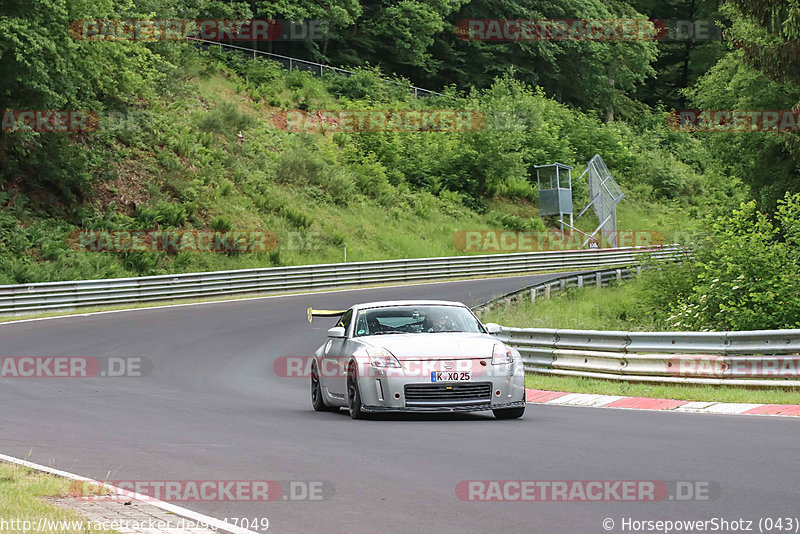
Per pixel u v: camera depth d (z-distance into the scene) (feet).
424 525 44.75
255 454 65.26
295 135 413.39
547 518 45.85
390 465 60.49
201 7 421.18
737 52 247.91
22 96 258.57
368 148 439.22
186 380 121.80
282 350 159.22
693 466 58.08
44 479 53.72
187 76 403.75
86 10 269.44
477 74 606.55
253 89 436.76
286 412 92.53
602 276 278.67
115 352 149.79
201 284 255.09
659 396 98.43
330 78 497.87
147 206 303.68
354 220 373.20
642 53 638.94
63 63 250.78
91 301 228.22
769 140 247.09
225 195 338.13
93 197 295.07
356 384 83.76
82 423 82.23
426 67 586.86
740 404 89.71
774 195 244.63
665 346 107.14
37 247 262.26
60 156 283.18
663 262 191.62
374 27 560.61
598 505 48.32
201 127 368.89
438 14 565.12
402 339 86.12
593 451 64.59
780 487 51.52
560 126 535.19
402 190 418.51
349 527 44.52
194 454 65.46
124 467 60.59
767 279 142.92
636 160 552.00
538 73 619.67
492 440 70.64
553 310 210.79
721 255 153.28
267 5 480.64
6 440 72.18
